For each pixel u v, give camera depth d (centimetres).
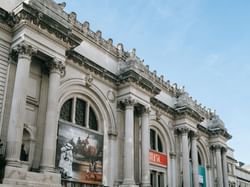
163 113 4550
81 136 3256
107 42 3850
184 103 4697
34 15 2666
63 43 2919
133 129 3600
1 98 2570
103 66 3697
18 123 2428
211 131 5638
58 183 2534
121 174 3450
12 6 2883
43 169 2519
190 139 4775
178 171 4494
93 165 3281
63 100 3167
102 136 3494
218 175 5456
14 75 2683
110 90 3681
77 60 3297
